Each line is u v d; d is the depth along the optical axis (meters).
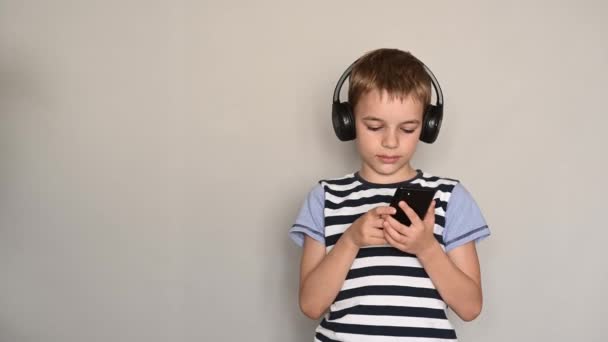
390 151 1.37
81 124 2.08
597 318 1.93
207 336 2.05
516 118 1.94
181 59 2.03
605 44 1.91
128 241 2.07
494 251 1.95
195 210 2.04
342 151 1.98
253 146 2.02
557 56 1.92
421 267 1.38
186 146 2.04
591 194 1.92
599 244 1.93
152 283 2.06
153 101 2.05
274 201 2.02
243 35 2.01
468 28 1.94
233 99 2.02
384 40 1.96
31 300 2.10
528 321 1.95
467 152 1.95
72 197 2.09
